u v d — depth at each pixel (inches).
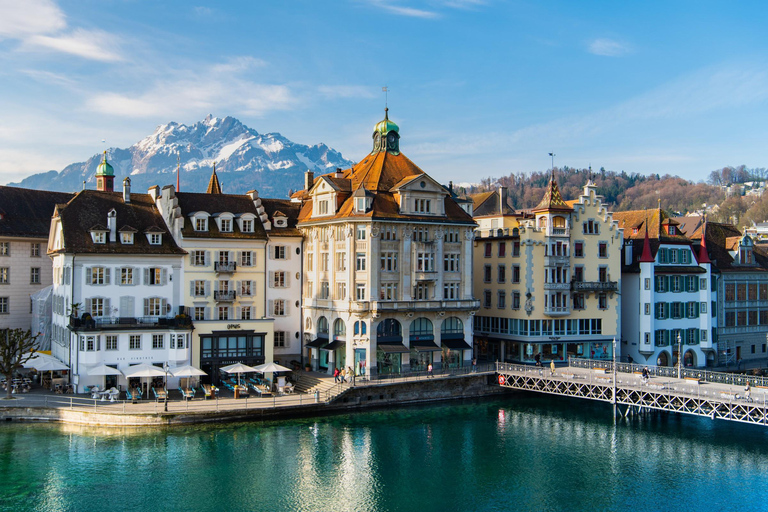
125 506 2080.5
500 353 4005.9
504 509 2127.2
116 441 2623.0
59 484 2222.0
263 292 3572.8
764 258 4618.6
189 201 3543.3
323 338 3587.6
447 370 3563.0
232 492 2202.3
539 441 2790.4
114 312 3211.1
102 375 3063.5
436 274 3614.7
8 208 3806.6
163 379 3196.4
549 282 3823.8
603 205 4018.2
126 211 3420.3
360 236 3435.0
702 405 2893.7
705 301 4212.6
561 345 3919.8
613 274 4042.8
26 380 3189.0
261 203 3777.1
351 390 3164.4
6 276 3720.5
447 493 2240.4
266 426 2876.5
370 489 2258.9
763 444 2778.1
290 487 2256.4
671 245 4143.7
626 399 3102.9
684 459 2583.7
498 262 3998.5
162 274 3319.4
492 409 3292.3
